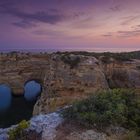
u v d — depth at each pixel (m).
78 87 41.03
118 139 9.58
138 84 43.81
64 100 39.59
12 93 72.44
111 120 11.02
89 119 11.05
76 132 10.23
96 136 9.88
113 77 48.28
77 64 44.31
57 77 43.00
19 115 49.34
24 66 74.88
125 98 13.06
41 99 42.53
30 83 105.75
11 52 79.12
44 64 76.12
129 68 48.25
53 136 10.09
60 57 46.72
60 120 11.51
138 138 9.46
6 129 11.47
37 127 10.92
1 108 55.94
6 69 72.81
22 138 10.15
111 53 66.00
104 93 13.70
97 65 46.59
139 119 11.15
